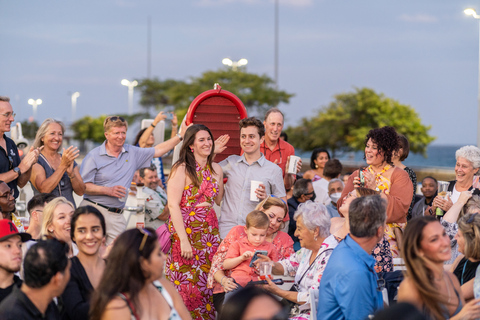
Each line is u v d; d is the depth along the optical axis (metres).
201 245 5.34
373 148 5.32
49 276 3.24
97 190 5.95
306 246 4.54
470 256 4.04
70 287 3.71
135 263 3.10
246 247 5.02
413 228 3.54
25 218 6.16
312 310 4.07
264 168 5.79
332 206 7.21
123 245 3.12
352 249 3.80
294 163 6.61
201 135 5.33
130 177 6.28
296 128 44.19
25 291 3.30
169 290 3.62
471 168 5.96
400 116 39.41
